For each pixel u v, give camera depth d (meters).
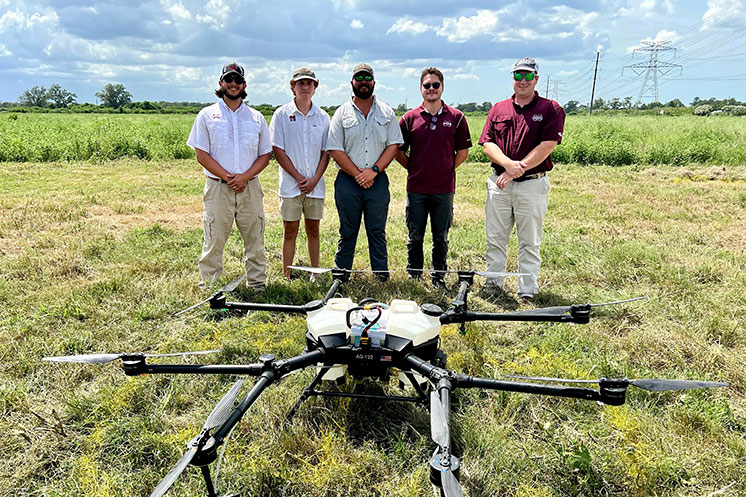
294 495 2.84
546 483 2.94
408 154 6.41
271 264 6.73
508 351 4.44
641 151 18.20
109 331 4.71
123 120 43.12
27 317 4.94
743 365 4.15
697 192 11.48
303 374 3.88
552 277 6.32
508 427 3.36
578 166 16.89
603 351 4.42
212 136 5.35
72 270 6.27
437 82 5.55
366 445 3.21
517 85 5.29
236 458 3.04
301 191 5.78
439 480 1.94
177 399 3.69
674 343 4.54
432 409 2.30
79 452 3.18
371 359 3.06
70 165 16.27
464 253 7.25
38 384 3.89
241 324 4.92
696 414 3.42
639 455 3.02
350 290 5.73
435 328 3.43
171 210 9.92
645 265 6.51
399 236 8.05
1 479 2.94
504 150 5.59
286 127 5.73
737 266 6.42
